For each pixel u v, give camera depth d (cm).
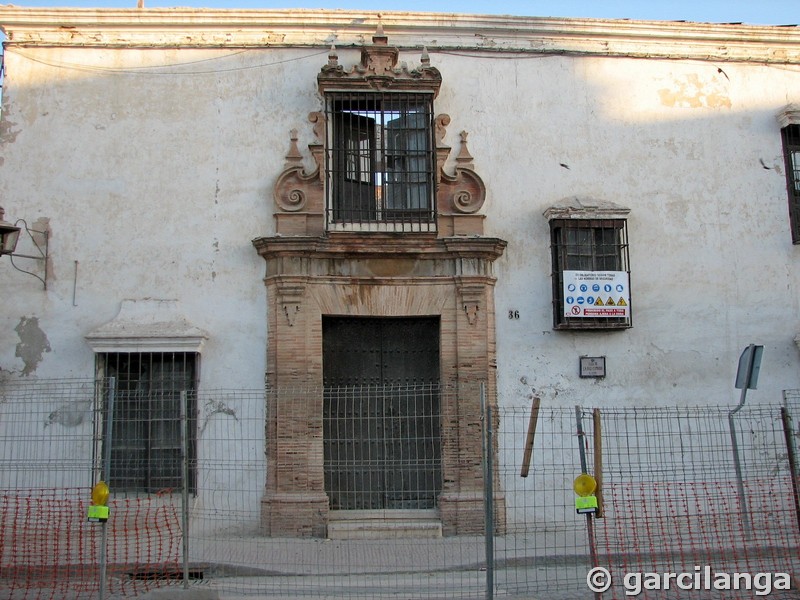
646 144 1295
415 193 1233
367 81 1221
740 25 1319
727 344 1265
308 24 1254
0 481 1112
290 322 1185
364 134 1252
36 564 948
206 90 1244
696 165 1298
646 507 1094
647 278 1263
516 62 1291
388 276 1219
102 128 1224
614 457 1190
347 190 1236
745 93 1327
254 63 1253
